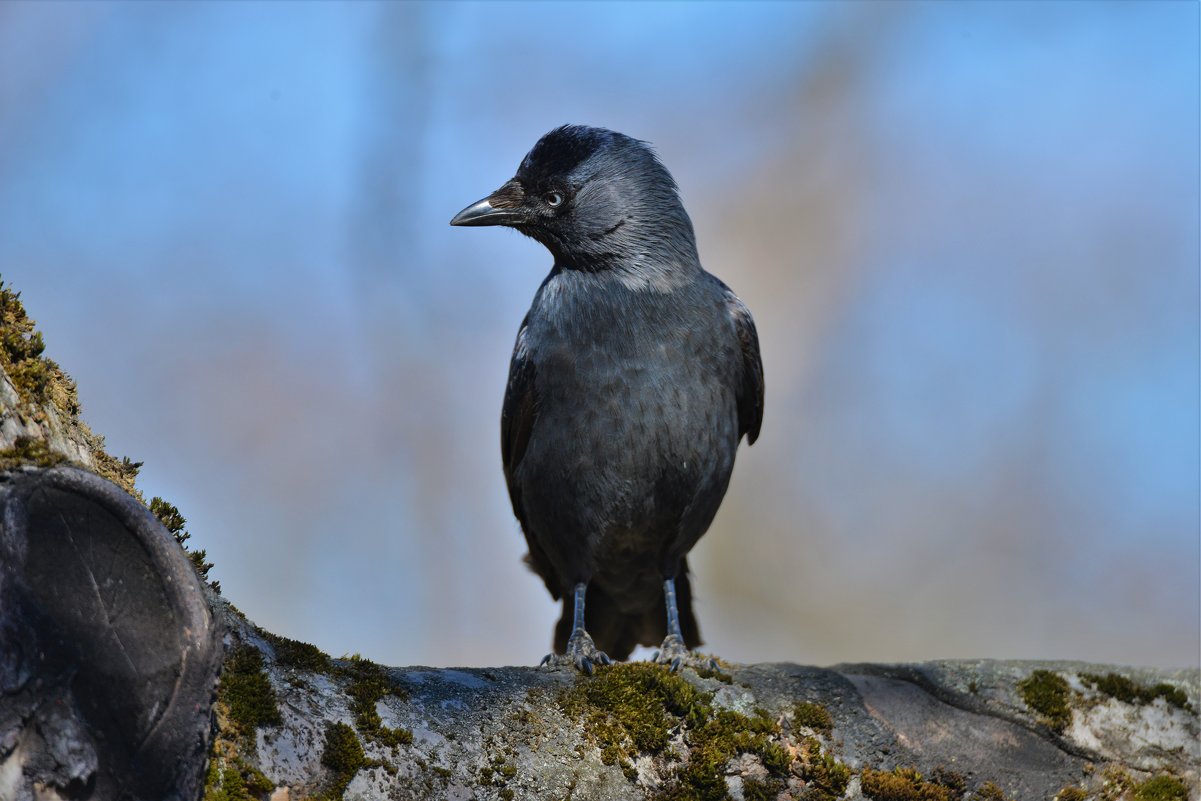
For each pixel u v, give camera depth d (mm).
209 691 5418
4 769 5043
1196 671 8578
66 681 5215
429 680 6805
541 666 7441
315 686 6324
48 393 5879
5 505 5293
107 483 5453
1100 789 7914
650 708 7129
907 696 8000
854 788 7371
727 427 10906
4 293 5914
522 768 6598
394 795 6164
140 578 5402
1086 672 8414
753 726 7324
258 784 5746
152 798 5246
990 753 7809
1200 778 8062
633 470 10594
